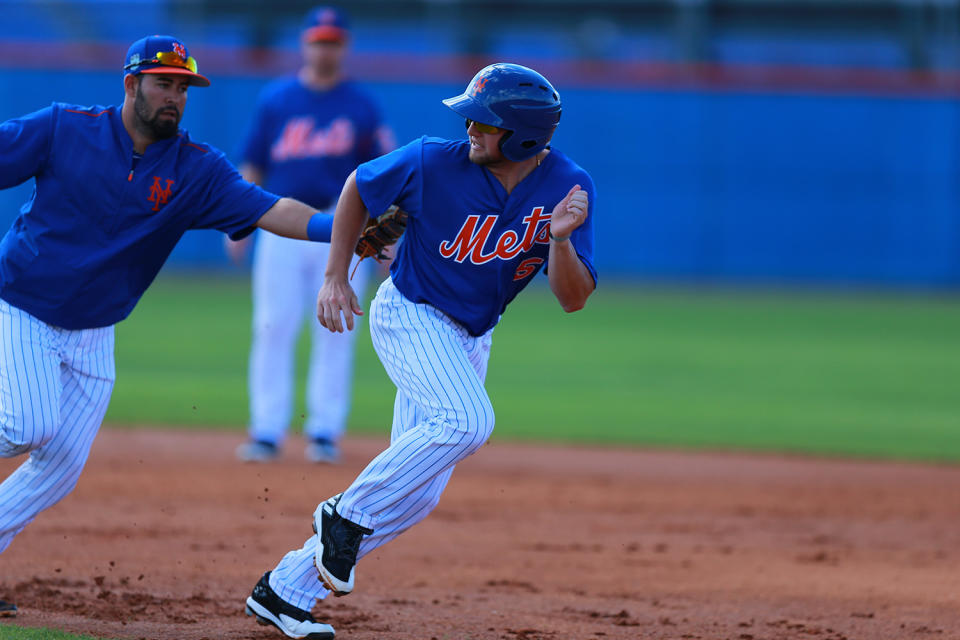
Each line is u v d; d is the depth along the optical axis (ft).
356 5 320.29
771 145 287.48
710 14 315.78
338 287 44.65
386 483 43.37
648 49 313.94
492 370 153.99
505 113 42.22
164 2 310.04
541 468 94.58
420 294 44.88
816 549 69.46
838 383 148.46
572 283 44.16
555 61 289.53
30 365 44.98
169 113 45.32
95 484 80.28
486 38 319.06
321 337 92.02
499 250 44.62
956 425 120.06
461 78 282.56
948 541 72.33
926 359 172.65
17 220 46.91
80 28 307.58
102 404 48.47
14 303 45.85
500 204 44.21
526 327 205.05
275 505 76.28
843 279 290.15
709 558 66.33
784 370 159.12
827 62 312.50
